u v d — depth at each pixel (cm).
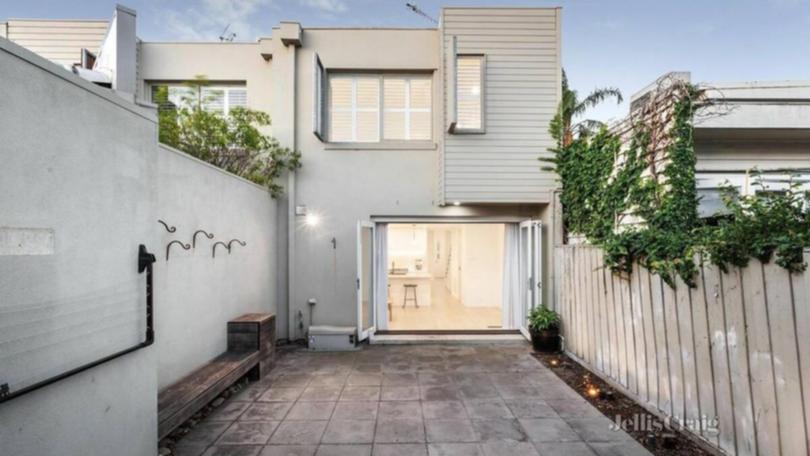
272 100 628
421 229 1357
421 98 641
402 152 622
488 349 560
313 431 312
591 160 512
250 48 633
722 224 290
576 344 496
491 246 905
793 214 228
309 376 445
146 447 241
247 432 310
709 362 272
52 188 172
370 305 623
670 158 388
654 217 397
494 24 581
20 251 156
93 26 619
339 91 638
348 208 619
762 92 438
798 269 208
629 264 369
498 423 326
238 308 466
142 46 623
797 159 486
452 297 1038
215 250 406
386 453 279
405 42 625
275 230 606
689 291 293
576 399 376
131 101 238
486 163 577
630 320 373
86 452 191
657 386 332
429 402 371
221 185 422
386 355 531
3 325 148
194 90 560
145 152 243
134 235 231
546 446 288
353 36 623
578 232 546
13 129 153
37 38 614
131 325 227
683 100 384
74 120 184
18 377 154
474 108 587
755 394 235
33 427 162
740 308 246
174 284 329
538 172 579
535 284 583
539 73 580
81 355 188
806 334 204
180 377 337
